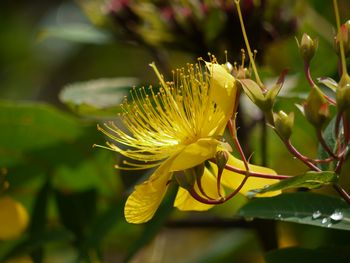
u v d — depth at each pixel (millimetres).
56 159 504
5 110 487
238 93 380
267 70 469
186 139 398
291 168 519
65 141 498
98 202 509
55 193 493
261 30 457
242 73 383
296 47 512
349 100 367
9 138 496
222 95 379
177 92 403
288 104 471
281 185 367
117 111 476
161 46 474
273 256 401
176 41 470
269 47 473
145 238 449
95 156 500
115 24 488
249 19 454
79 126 492
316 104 370
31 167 506
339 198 392
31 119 490
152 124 402
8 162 504
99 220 471
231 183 388
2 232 498
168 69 488
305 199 395
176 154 383
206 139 377
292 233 511
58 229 490
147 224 453
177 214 518
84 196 495
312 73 464
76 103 474
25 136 495
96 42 496
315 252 398
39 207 489
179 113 398
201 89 397
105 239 516
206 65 385
